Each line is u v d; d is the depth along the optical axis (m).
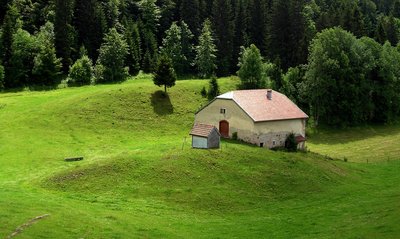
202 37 140.62
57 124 85.00
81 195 46.19
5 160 63.44
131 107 96.88
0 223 33.53
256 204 47.50
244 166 56.09
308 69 112.81
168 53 143.00
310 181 55.22
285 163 59.12
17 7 148.75
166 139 84.38
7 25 125.12
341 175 60.44
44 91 115.00
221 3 150.25
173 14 171.12
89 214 38.62
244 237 36.75
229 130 74.25
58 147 73.06
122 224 37.03
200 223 40.59
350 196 50.84
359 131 104.19
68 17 139.62
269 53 143.75
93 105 94.50
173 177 51.06
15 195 43.03
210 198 47.34
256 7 158.25
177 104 102.69
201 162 55.22
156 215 41.56
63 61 133.50
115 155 60.72
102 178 50.31
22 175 56.06
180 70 144.12
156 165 53.59
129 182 49.59
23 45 124.31
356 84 108.19
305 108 113.06
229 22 149.75
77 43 144.62
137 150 62.81
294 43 141.38
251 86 118.44
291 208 46.34
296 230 38.31
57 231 33.28
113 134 84.25
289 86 115.44
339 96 107.19
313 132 102.50
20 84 120.44
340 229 36.94
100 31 147.75
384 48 119.69
